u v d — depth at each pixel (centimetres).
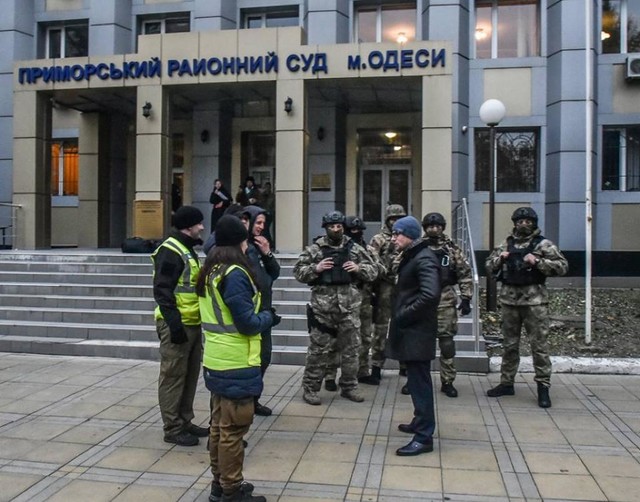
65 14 1761
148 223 1367
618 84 1433
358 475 456
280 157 1327
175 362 518
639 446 517
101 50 1700
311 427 565
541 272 642
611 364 769
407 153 1659
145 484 440
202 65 1352
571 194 1399
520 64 1473
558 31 1420
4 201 1750
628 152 1451
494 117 1022
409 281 508
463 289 675
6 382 720
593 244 1402
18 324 938
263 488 432
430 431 503
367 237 1661
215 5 1625
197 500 415
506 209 1477
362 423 578
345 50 1302
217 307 397
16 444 517
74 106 1666
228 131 1695
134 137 1862
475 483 441
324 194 1579
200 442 528
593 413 611
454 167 1447
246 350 396
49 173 1516
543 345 636
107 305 993
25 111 1448
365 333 723
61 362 829
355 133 1641
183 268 519
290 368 801
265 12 1675
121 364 818
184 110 1692
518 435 545
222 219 410
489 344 876
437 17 1466
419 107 1592
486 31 1519
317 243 654
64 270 1137
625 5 1452
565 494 423
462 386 718
